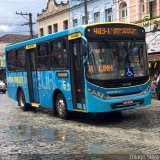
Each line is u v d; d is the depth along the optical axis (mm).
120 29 14219
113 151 9664
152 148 9797
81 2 41312
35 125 14711
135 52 14438
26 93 19312
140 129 12648
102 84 13625
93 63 13688
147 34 29969
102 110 13609
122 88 13906
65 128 13641
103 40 13883
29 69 18672
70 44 14672
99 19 38688
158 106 18938
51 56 16203
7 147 10844
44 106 17344
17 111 19891
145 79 14469
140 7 32312
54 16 47344
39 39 17281
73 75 14594
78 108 14461
